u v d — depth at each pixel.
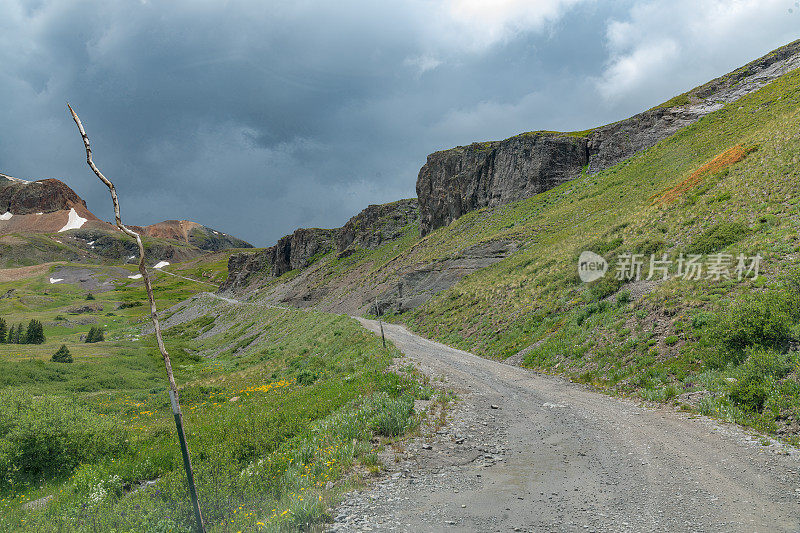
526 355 26.58
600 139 90.69
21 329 100.75
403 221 158.38
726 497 7.27
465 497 7.69
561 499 7.51
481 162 107.31
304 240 197.38
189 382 43.53
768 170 30.34
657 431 11.55
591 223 52.06
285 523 6.32
